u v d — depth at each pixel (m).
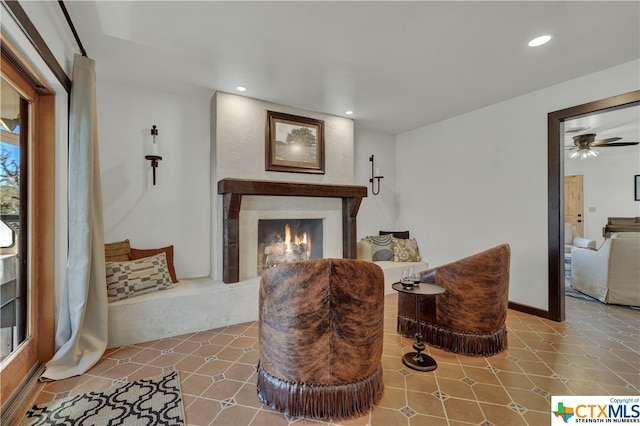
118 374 2.01
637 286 3.42
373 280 1.66
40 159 2.05
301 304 1.57
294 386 1.60
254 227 3.33
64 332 2.08
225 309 2.88
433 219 4.33
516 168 3.34
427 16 1.95
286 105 3.56
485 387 1.87
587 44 2.29
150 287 2.70
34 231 1.99
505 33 2.14
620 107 2.66
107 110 2.90
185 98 3.28
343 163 4.00
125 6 1.84
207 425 1.53
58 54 1.90
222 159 3.18
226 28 2.07
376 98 3.36
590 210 6.92
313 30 2.10
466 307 2.30
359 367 1.63
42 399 1.73
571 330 2.77
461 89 3.12
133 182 3.01
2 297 1.71
